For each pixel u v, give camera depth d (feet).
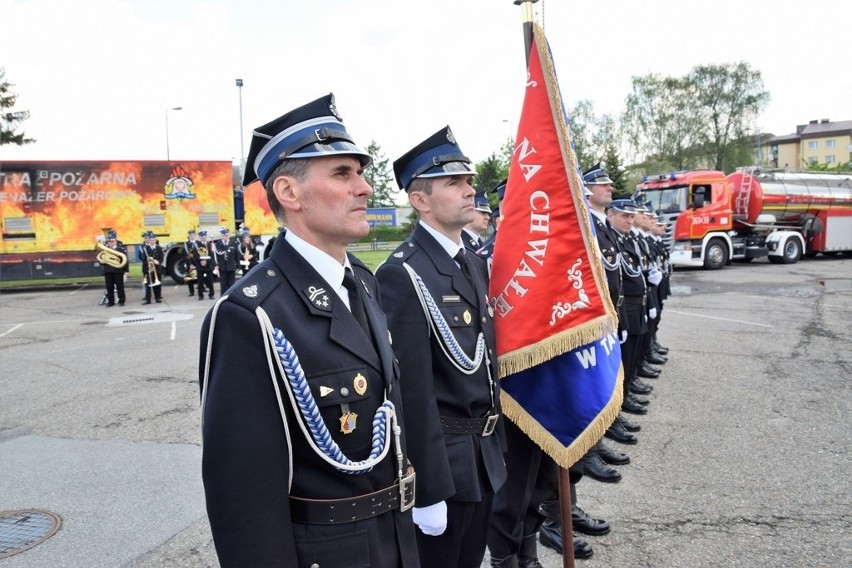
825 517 11.56
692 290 46.96
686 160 167.12
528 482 9.54
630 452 15.07
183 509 12.32
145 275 49.14
